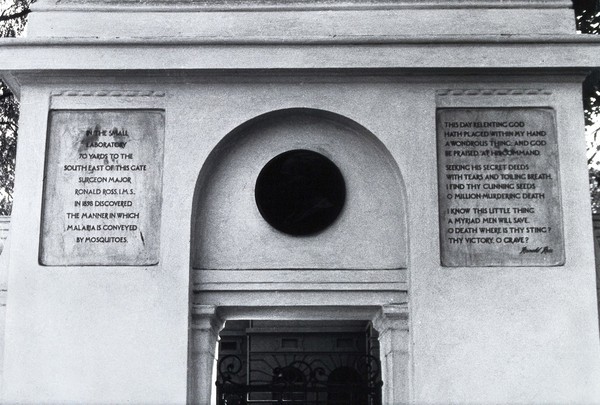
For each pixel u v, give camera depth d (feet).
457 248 30.30
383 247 31.37
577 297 29.81
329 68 30.60
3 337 30.37
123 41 30.63
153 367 29.35
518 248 30.30
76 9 31.76
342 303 30.99
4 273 31.19
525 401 29.07
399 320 30.81
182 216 30.50
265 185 31.65
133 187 30.81
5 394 28.96
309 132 32.19
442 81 31.40
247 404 34.40
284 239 31.45
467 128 31.19
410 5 31.78
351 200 31.76
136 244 30.37
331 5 31.76
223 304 31.01
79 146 31.04
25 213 30.35
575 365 29.30
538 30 31.63
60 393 29.04
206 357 30.53
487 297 29.84
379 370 32.60
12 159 45.11
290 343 52.21
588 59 30.71
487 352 29.43
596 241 31.94
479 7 31.83
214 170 31.89
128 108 31.27
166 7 31.73
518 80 31.37
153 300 29.86
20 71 30.66
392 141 30.99
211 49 30.73
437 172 30.78
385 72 30.99
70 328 29.55
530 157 31.01
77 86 31.35
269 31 31.53
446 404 29.07
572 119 31.19
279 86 31.42
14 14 44.14
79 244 30.32
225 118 31.24
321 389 32.27
